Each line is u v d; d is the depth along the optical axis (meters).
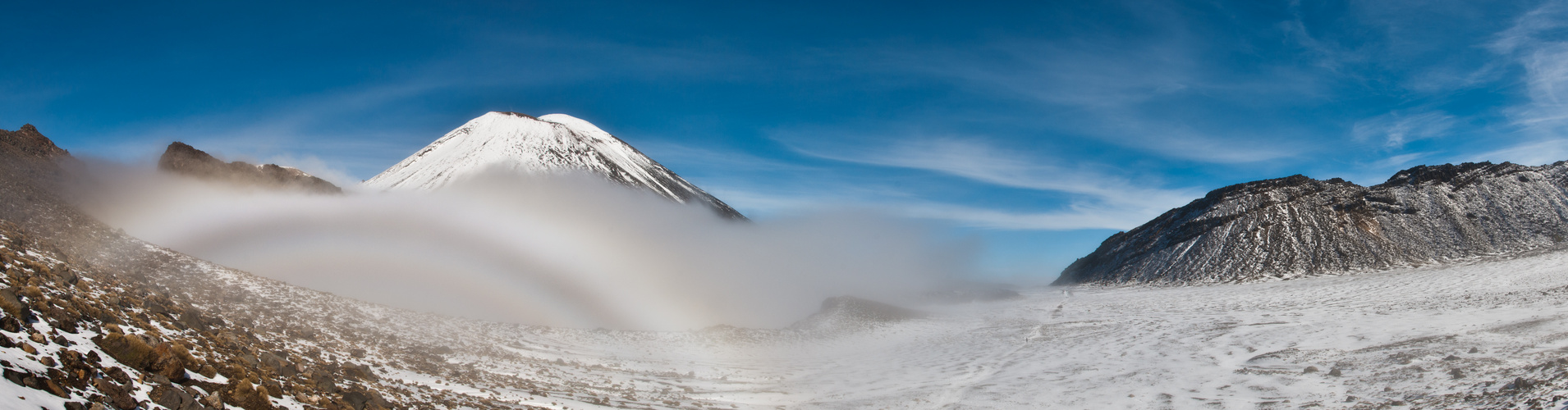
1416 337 26.61
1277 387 20.55
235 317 18.56
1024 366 29.75
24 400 6.79
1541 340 21.94
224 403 9.59
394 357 19.08
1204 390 21.09
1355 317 36.78
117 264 21.53
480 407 14.52
